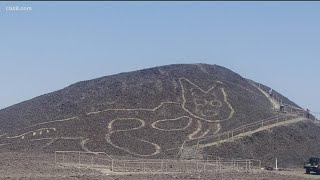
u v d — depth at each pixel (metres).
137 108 106.06
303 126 103.44
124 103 108.38
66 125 101.56
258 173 65.81
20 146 94.44
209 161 83.69
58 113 109.31
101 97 112.75
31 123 106.75
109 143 92.75
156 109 105.56
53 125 102.88
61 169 56.53
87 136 95.94
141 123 100.31
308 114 113.25
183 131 97.69
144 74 123.50
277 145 94.44
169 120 101.62
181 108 105.94
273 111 112.38
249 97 116.81
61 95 120.88
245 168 76.81
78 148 90.88
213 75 123.00
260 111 109.00
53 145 93.00
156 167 69.25
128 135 95.69
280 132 98.19
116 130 97.62
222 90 114.69
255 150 92.38
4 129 107.50
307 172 77.25
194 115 103.75
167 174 57.84
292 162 90.50
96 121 101.62
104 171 59.00
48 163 62.84
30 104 122.00
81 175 51.66
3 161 60.88
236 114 105.19
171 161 78.62
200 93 112.19
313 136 101.12
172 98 109.69
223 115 104.19
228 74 128.62
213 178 55.22
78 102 112.06
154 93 111.69
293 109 118.44
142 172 59.94
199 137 95.69
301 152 93.88
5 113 119.44
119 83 118.31
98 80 126.56
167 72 121.56
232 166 78.00
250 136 95.31
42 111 113.00
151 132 96.88
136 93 112.12
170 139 94.62
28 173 51.38
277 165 87.75
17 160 63.44
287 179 60.72
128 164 70.94
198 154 89.31
